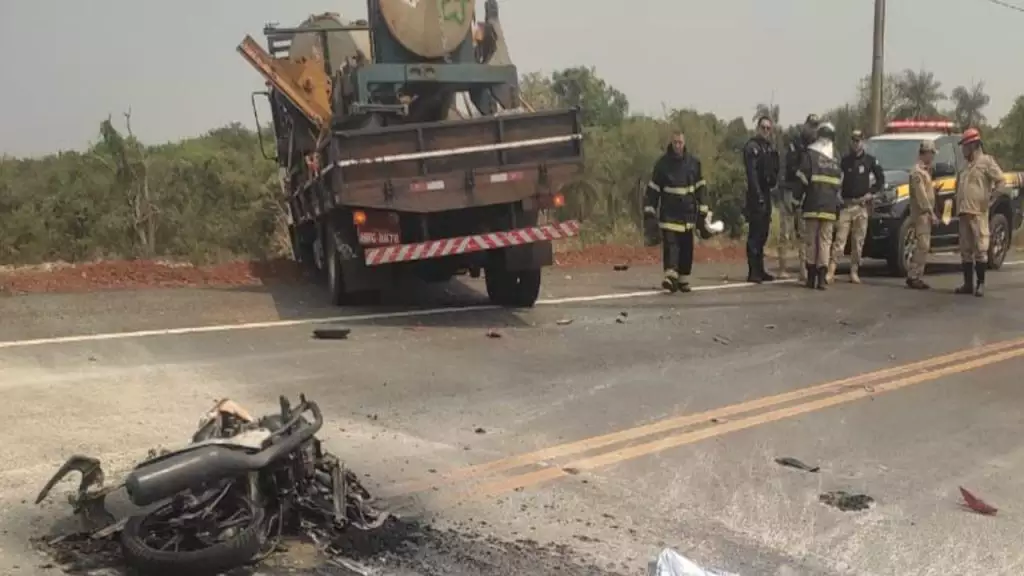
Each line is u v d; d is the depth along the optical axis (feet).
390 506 15.57
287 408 14.97
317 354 27.20
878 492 17.28
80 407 20.95
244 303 36.32
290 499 14.16
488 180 31.81
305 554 13.57
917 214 44.32
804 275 45.70
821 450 19.56
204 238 52.65
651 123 74.79
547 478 17.29
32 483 16.08
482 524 15.02
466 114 36.37
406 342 29.37
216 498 13.34
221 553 12.60
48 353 26.43
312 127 38.50
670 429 20.63
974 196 42.04
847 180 45.19
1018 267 57.36
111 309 33.86
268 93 45.44
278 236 53.78
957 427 21.59
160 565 12.42
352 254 33.96
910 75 104.27
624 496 16.55
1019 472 18.66
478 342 29.66
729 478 17.67
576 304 38.09
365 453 18.28
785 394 24.03
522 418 21.17
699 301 39.45
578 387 24.12
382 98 34.76
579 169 32.83
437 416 21.11
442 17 35.32
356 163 30.45
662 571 12.26
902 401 23.75
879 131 73.31
